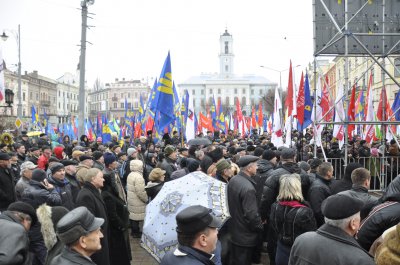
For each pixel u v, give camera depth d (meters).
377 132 17.52
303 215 5.17
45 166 10.44
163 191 5.14
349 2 10.81
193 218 3.03
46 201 6.27
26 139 16.20
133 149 10.73
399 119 14.21
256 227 5.98
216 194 4.98
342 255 3.29
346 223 3.41
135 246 9.06
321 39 10.78
